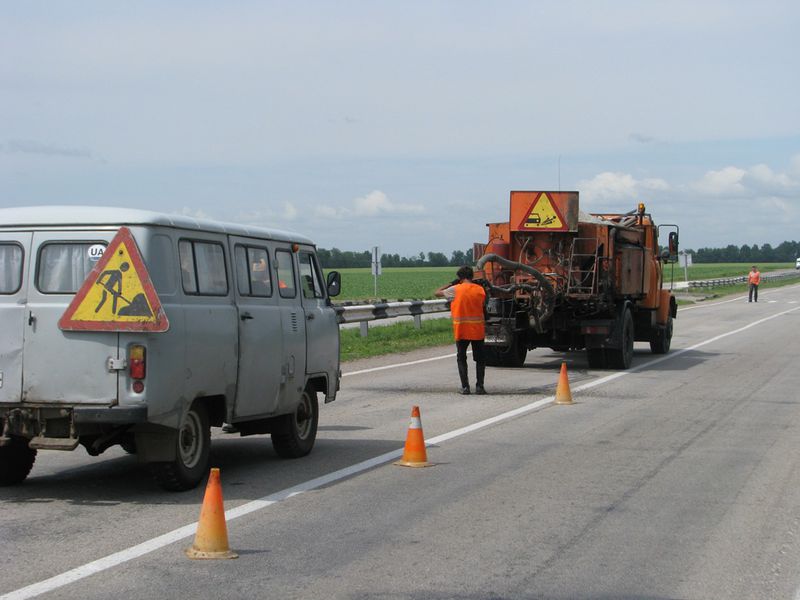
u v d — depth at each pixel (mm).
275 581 6219
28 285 8312
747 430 12602
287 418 10469
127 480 9406
